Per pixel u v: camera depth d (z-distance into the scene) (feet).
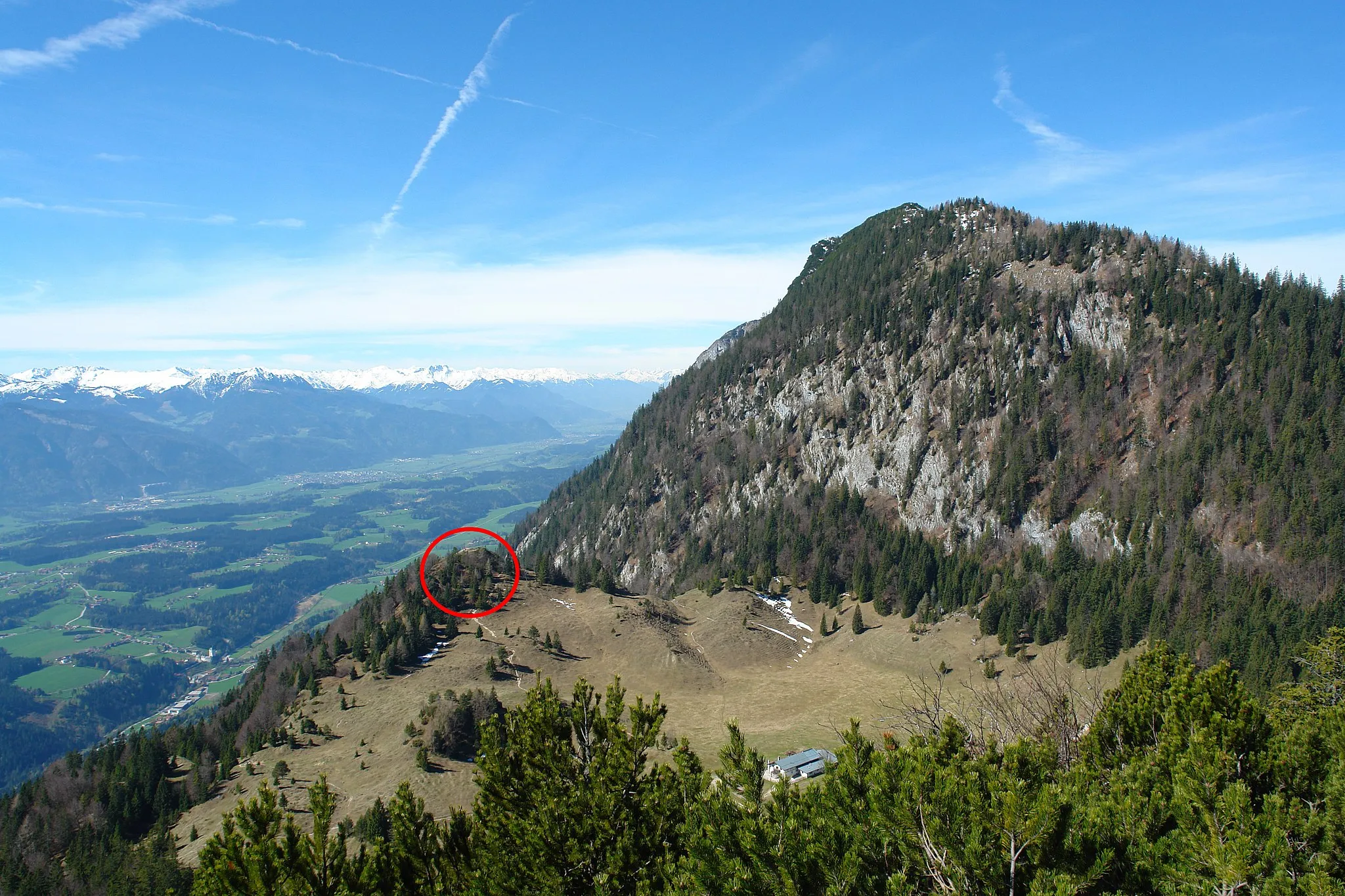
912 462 572.92
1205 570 378.94
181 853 218.38
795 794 60.90
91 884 213.46
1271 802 55.52
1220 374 497.87
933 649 378.12
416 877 68.39
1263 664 293.02
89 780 278.87
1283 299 513.45
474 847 74.59
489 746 81.20
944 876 53.16
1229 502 421.18
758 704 329.93
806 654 405.59
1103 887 54.44
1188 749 62.64
